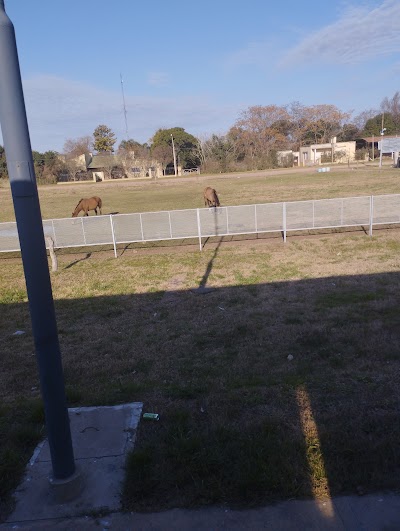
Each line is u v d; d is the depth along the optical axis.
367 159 83.50
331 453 3.79
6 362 7.20
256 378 5.66
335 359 6.15
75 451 4.07
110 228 16.59
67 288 12.25
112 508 3.36
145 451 3.89
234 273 12.66
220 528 3.13
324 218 17.00
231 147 88.38
